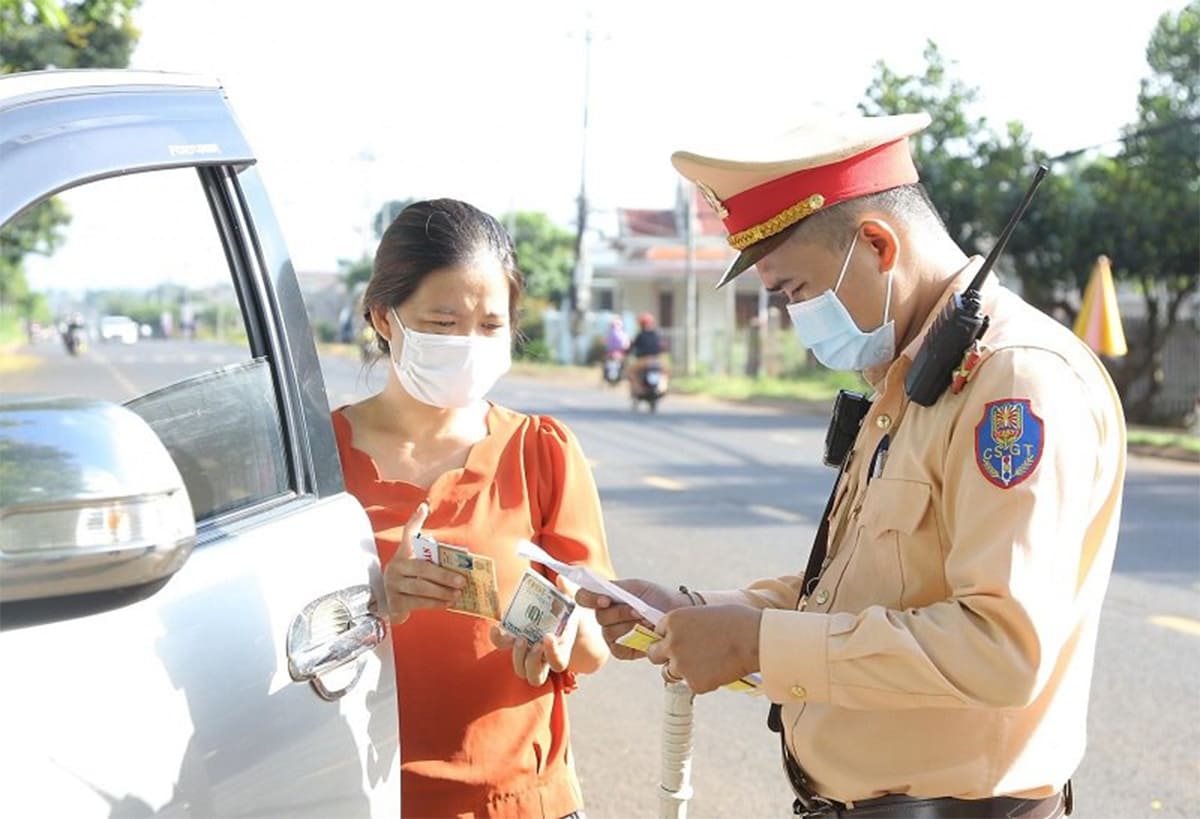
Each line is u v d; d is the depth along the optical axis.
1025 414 1.71
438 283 2.21
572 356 41.06
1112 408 1.85
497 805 2.21
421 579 2.01
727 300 44.00
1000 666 1.67
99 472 1.28
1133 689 5.45
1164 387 22.89
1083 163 22.48
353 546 1.94
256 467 1.89
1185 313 24.39
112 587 1.31
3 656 1.42
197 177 1.94
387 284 2.25
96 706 1.48
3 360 12.53
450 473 2.31
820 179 1.89
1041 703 1.86
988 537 1.70
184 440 1.78
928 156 22.77
